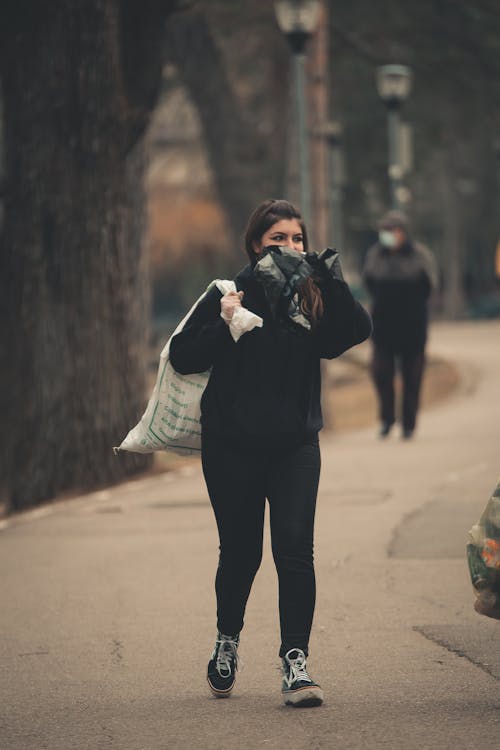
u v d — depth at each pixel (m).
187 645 16.94
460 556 21.97
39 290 33.09
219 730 13.27
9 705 14.52
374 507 26.88
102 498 30.58
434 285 37.19
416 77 72.94
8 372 34.47
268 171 80.88
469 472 31.11
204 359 13.81
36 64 32.00
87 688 15.13
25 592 20.56
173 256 140.38
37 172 32.47
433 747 12.45
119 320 33.75
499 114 74.25
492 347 79.94
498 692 14.30
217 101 80.81
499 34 69.88
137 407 34.31
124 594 20.12
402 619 17.84
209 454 14.03
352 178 86.06
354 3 71.31
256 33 72.62
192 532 25.33
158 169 142.12
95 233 32.91
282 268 13.62
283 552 13.92
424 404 50.53
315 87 45.00
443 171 147.12
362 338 14.02
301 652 13.96
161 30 32.56
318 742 12.73
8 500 34.06
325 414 43.56
